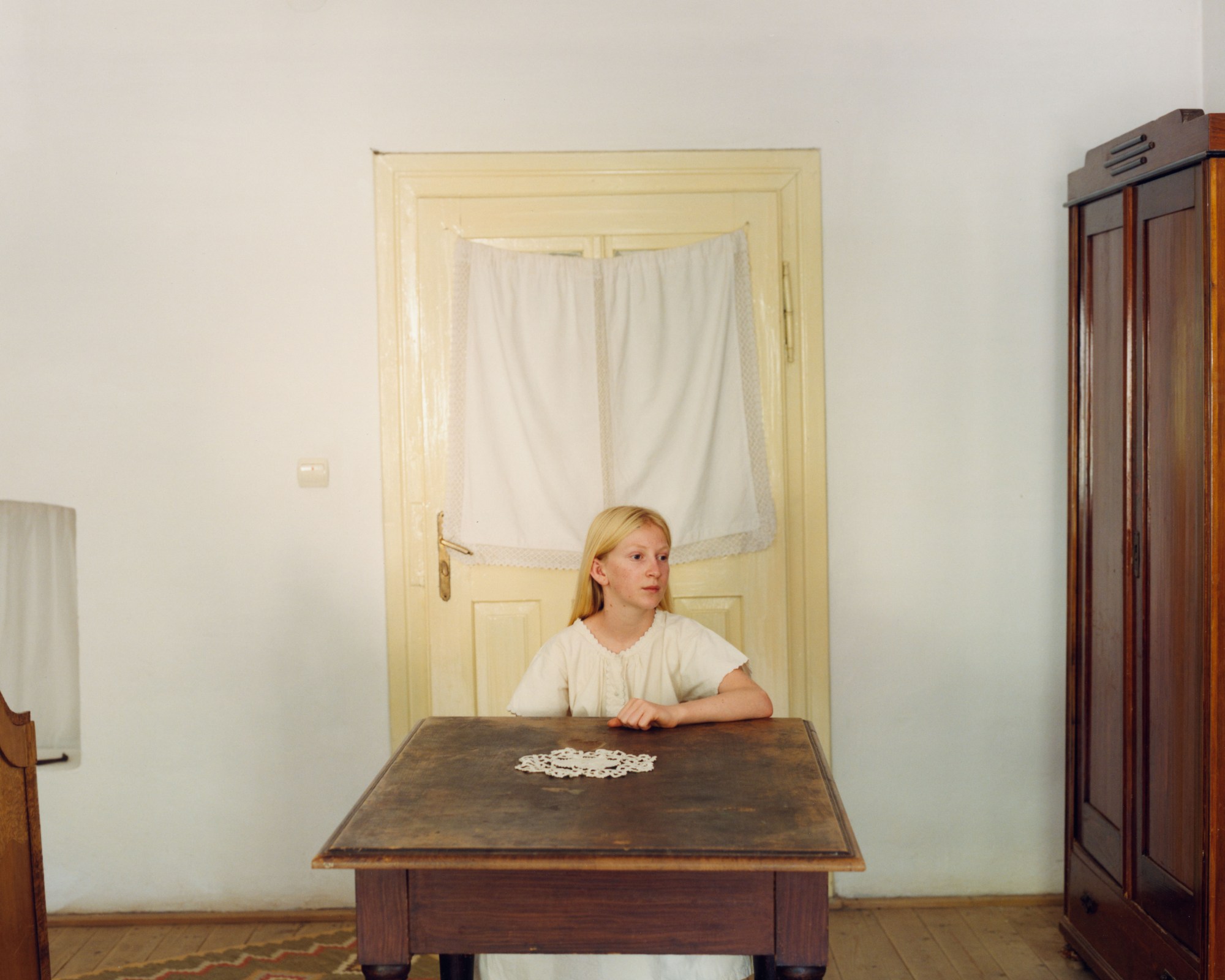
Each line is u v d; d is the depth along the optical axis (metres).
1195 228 2.11
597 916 1.49
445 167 2.92
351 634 2.98
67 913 3.00
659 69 2.92
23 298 2.92
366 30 2.90
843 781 3.03
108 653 2.97
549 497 2.93
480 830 1.53
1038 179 2.94
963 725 3.02
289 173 2.91
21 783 2.03
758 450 2.95
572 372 2.92
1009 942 2.80
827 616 2.99
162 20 2.89
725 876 1.49
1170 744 2.24
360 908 1.51
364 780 3.00
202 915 2.98
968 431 2.98
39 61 2.89
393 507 2.95
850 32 2.92
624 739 1.94
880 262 2.95
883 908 3.01
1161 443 2.26
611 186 2.94
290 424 2.95
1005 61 2.92
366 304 2.93
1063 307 2.96
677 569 2.99
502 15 2.90
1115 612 2.48
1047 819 3.04
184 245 2.92
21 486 2.95
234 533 2.96
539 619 3.00
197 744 2.99
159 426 2.94
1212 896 2.08
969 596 3.01
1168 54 2.92
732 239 2.92
